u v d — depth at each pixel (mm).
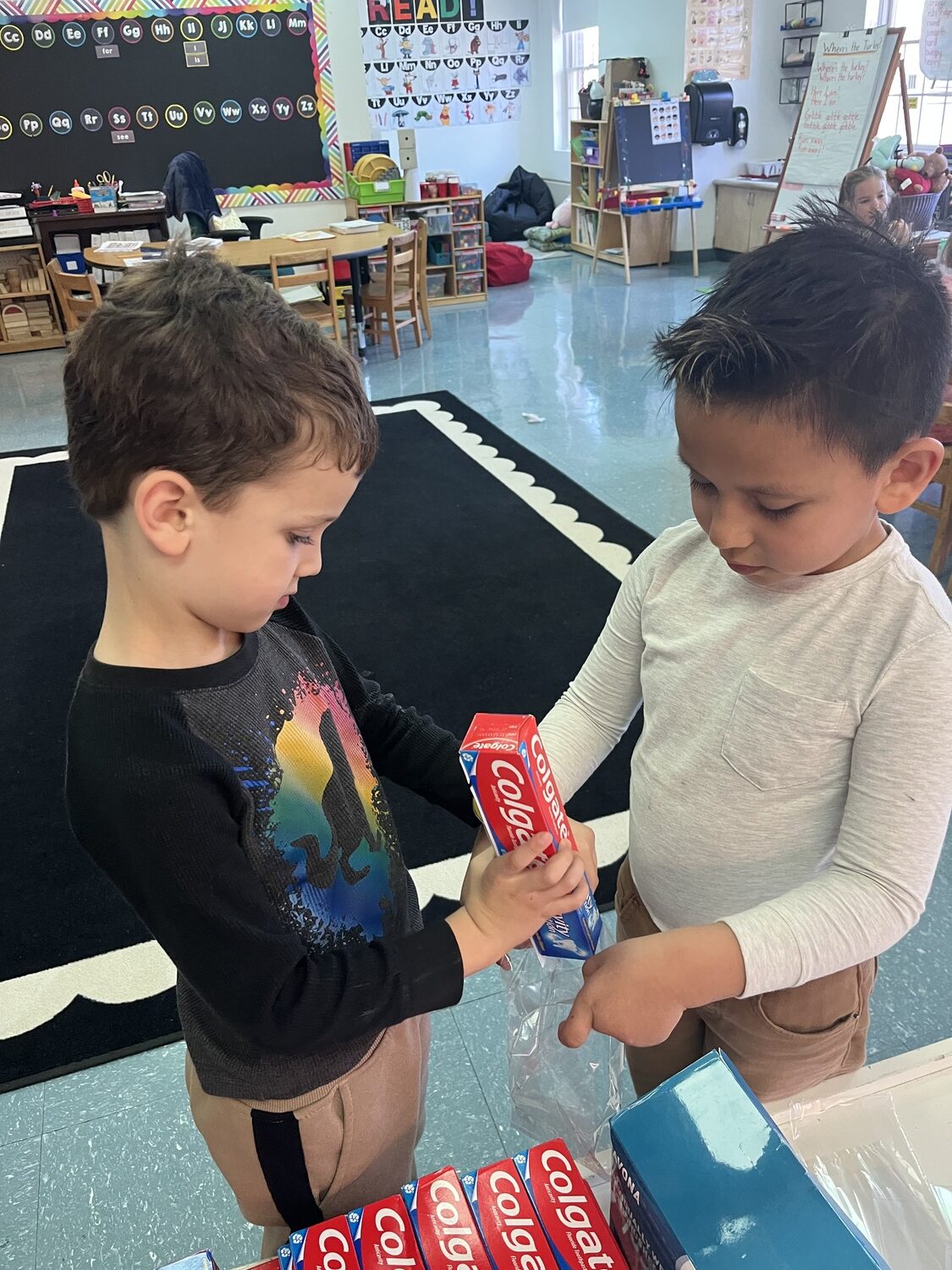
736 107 7398
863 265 575
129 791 571
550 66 9141
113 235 6688
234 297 566
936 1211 670
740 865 803
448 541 3473
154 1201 1387
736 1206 544
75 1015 1702
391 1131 844
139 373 529
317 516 597
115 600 617
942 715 660
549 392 5047
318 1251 613
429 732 916
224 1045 739
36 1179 1430
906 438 593
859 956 672
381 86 8648
